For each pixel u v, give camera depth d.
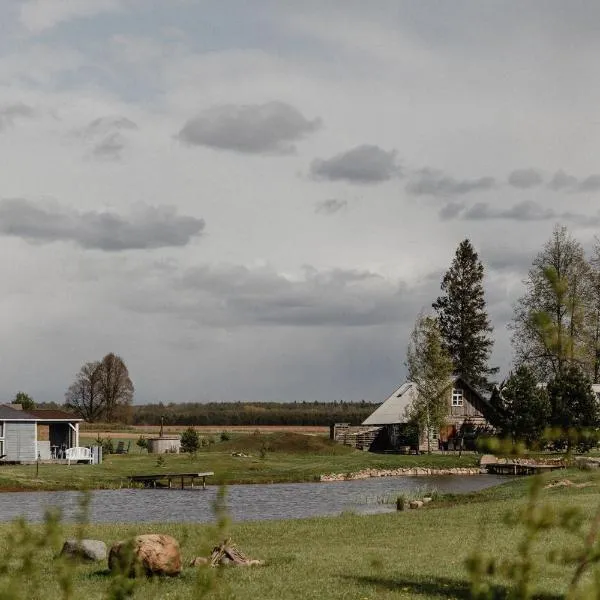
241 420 162.12
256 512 45.47
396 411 99.31
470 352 126.56
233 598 15.45
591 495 37.94
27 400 122.44
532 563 8.00
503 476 73.31
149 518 42.00
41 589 17.34
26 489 57.28
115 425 140.50
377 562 14.86
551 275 9.02
